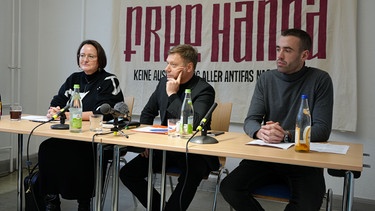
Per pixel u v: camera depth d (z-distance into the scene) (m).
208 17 3.30
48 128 1.91
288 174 1.72
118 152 1.75
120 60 3.67
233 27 3.21
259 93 2.03
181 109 1.83
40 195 2.19
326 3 2.90
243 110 3.20
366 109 2.86
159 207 2.13
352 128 2.84
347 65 2.85
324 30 2.91
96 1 3.80
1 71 3.57
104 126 2.04
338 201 2.91
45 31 4.04
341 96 2.87
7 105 3.64
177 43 3.43
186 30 3.39
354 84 2.83
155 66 3.53
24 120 2.20
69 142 2.16
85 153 2.15
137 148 1.85
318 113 1.82
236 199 1.69
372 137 2.85
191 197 1.92
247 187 1.71
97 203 1.86
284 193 1.69
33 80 4.01
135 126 2.07
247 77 3.18
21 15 3.80
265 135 1.64
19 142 2.18
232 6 3.21
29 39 3.93
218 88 3.28
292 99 1.92
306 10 2.96
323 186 1.67
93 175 2.16
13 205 2.71
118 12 3.66
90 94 2.41
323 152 1.46
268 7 3.08
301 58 1.86
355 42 2.82
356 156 1.39
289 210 1.58
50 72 4.04
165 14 3.47
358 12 2.86
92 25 3.83
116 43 3.67
